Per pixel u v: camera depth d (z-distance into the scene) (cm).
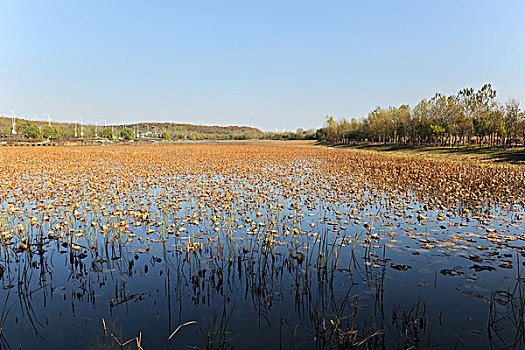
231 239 736
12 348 367
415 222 868
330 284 517
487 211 974
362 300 466
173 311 448
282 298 480
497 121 3312
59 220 912
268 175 1962
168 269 581
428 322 410
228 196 1226
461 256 622
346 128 7412
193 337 390
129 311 447
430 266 577
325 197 1243
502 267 568
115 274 561
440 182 1467
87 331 402
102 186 1496
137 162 2766
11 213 984
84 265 598
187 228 838
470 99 3981
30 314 441
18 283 527
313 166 2472
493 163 2344
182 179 1784
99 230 820
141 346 371
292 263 603
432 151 3669
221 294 495
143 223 886
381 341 375
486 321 411
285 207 1083
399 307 446
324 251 664
